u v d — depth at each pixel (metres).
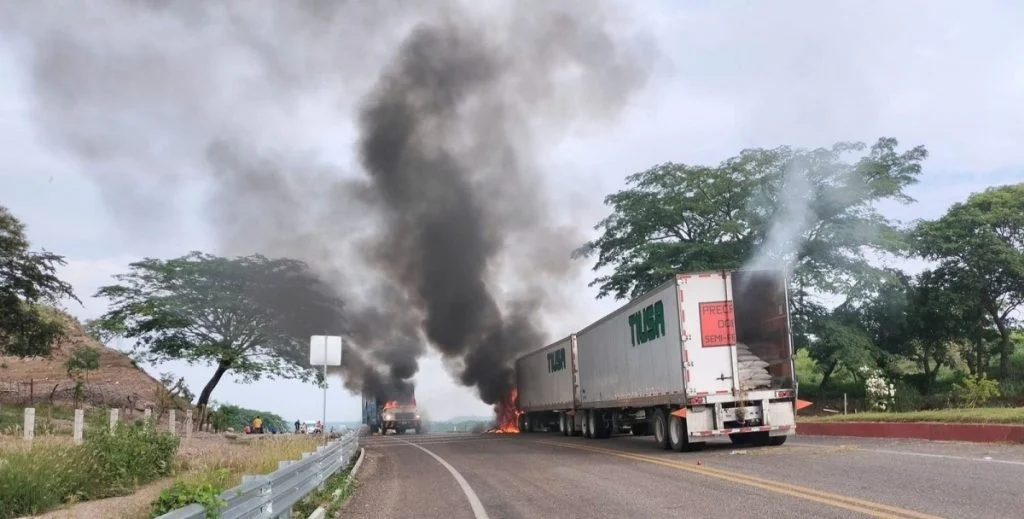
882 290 39.31
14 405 28.48
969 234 40.62
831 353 38.12
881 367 39.59
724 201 41.19
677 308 16.53
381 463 18.39
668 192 42.03
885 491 8.60
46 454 11.25
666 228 42.56
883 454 12.95
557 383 31.25
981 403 31.97
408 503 10.45
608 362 22.81
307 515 9.08
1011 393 36.12
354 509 10.09
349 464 16.56
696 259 39.03
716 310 16.55
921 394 41.53
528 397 38.38
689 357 16.31
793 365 16.53
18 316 30.91
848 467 11.27
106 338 37.69
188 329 38.91
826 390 42.53
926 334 42.56
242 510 6.18
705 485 10.25
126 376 42.31
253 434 33.91
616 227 43.16
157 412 31.81
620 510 8.53
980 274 40.22
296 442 18.48
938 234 40.50
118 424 14.57
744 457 14.23
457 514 9.09
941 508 7.33
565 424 30.44
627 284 42.53
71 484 10.92
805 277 37.81
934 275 42.09
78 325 47.34
